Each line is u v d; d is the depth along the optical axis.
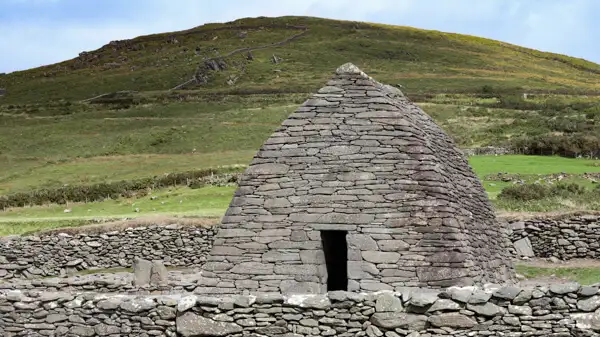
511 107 115.31
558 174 42.56
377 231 12.84
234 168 55.84
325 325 10.94
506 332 10.35
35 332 12.02
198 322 11.30
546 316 10.30
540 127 78.19
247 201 13.55
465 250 12.63
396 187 13.02
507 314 10.39
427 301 10.55
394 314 10.66
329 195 13.23
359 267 12.71
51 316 12.03
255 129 92.31
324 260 13.01
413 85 167.62
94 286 17.36
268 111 109.38
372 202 13.02
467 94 143.88
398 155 13.22
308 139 13.65
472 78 187.25
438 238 12.63
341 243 14.76
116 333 11.67
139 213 36.66
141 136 89.19
